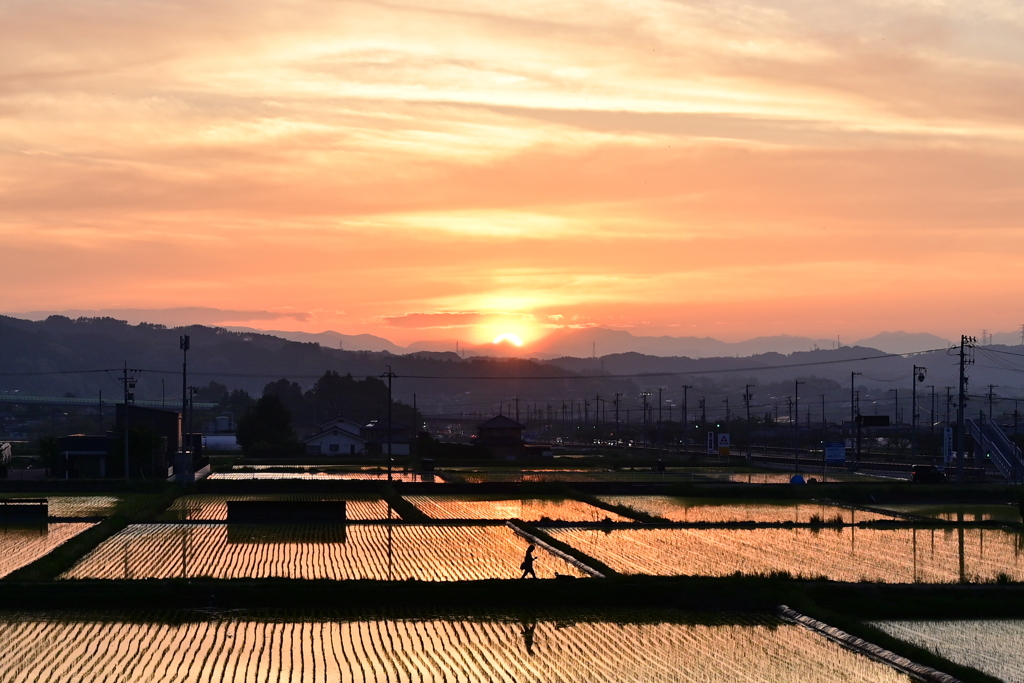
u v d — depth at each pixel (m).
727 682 27.94
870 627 32.78
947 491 78.00
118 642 31.48
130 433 88.31
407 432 155.00
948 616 35.88
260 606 36.75
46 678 27.62
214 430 189.62
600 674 28.61
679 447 166.88
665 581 38.84
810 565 45.06
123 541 52.28
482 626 34.22
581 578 39.72
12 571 42.53
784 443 176.88
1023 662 29.89
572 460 127.56
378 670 28.80
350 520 61.09
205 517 63.34
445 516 64.50
